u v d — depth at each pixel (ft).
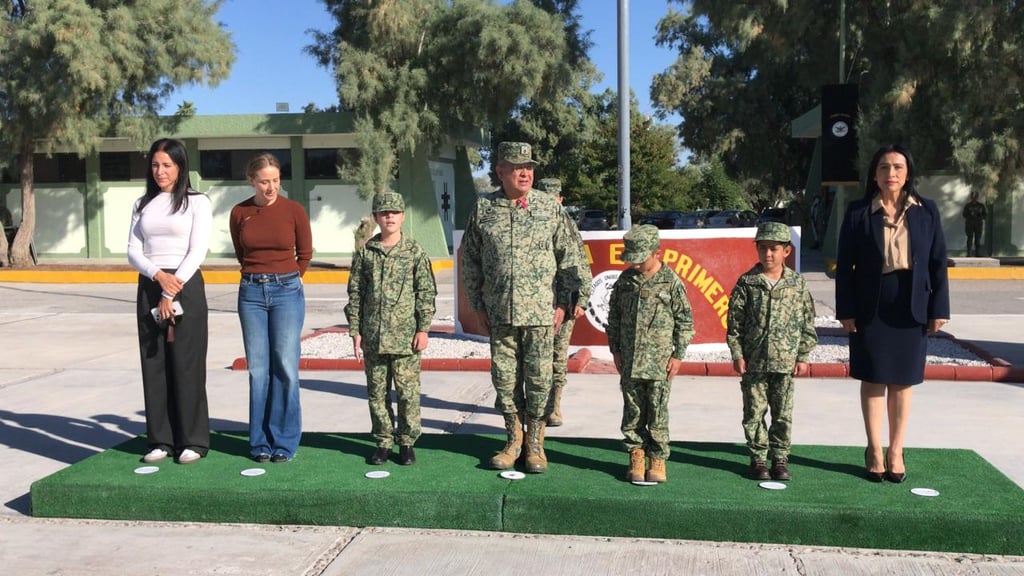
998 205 78.28
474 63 76.64
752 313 16.63
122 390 29.35
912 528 14.76
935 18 64.85
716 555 14.69
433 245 87.56
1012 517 14.53
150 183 18.78
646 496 15.72
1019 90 66.28
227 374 32.09
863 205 16.47
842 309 16.48
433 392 28.58
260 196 18.40
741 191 204.23
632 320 16.63
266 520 16.40
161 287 18.28
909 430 22.65
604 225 107.76
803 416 24.41
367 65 77.00
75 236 93.91
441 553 14.90
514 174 16.92
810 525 15.02
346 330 41.47
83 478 17.26
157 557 14.90
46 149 85.30
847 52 85.66
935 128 70.18
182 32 78.64
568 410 25.52
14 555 15.06
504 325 17.10
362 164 78.54
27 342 40.32
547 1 82.38
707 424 23.68
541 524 15.75
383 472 17.53
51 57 74.33
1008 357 32.99
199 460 18.63
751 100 121.90
